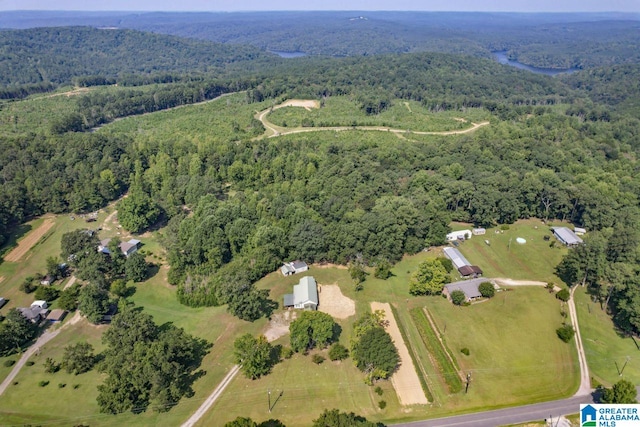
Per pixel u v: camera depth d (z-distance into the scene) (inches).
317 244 5836.6
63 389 4055.1
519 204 7199.8
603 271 5167.3
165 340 4106.8
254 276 5590.6
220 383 4042.8
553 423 3612.2
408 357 4320.9
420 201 6638.8
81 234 6122.1
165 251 6540.4
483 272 5762.8
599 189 7568.9
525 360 4288.9
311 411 3727.9
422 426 3590.1
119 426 3624.5
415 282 5270.7
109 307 5221.5
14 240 6919.3
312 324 4365.2
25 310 5064.0
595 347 4488.2
